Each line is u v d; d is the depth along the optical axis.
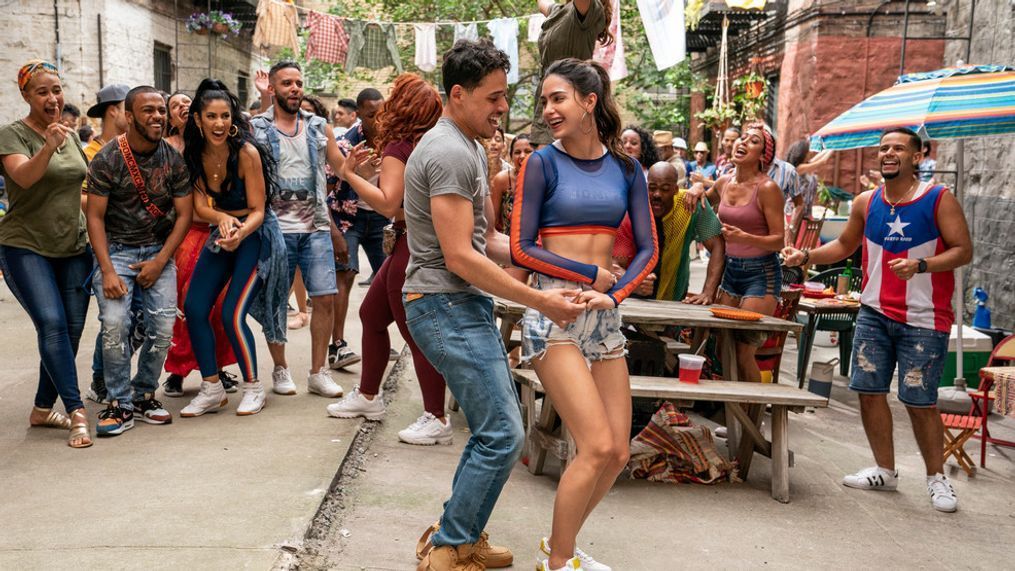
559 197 3.08
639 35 17.97
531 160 3.09
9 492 3.72
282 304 5.33
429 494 4.05
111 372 4.60
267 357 6.46
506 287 2.84
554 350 3.05
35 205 4.37
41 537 3.27
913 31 13.09
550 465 4.71
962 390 6.50
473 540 3.05
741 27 16.81
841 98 13.31
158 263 4.64
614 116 3.15
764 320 4.72
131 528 3.36
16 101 12.50
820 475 4.83
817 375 6.17
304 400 5.35
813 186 8.90
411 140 4.21
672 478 4.55
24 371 5.87
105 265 4.50
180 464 4.12
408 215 3.04
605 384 3.17
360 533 3.58
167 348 4.77
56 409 5.04
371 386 4.95
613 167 3.18
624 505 4.17
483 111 2.98
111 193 4.54
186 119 4.96
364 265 12.43
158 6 14.52
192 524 3.42
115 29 12.89
